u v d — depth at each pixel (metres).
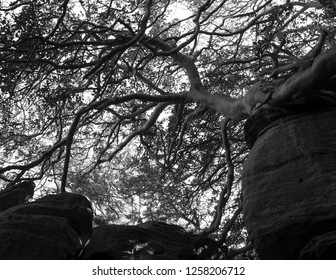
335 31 16.53
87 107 18.22
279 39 20.23
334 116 14.49
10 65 16.55
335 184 13.49
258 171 14.66
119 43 17.67
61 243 12.56
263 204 14.21
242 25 22.09
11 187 15.85
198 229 22.28
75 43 16.92
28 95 17.81
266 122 15.56
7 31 16.20
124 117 21.11
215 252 15.97
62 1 17.55
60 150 19.94
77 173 21.95
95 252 14.23
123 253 14.29
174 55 20.77
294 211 13.66
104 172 23.12
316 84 13.45
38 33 16.66
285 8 19.25
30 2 16.53
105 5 18.25
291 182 14.01
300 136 14.46
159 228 15.49
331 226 13.33
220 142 22.20
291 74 14.88
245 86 21.44
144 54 21.55
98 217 19.08
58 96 17.67
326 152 13.99
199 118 21.97
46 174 20.95
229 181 19.23
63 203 13.88
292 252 13.88
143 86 22.05
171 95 19.61
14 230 12.33
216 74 20.70
